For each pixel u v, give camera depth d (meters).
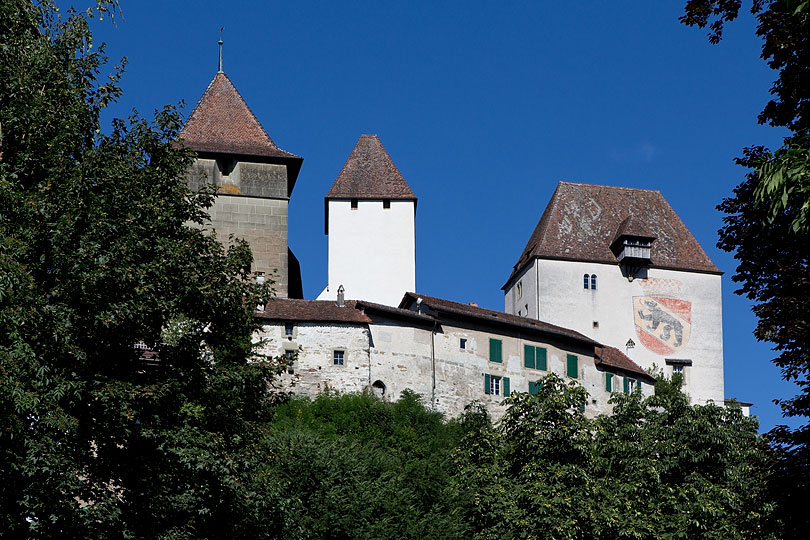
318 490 45.38
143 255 30.70
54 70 33.50
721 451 46.94
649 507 44.00
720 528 42.78
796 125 29.73
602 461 45.72
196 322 32.38
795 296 30.08
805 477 29.02
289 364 33.91
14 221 29.27
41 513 26.41
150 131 33.62
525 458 45.97
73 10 35.75
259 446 32.34
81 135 32.38
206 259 32.91
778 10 30.11
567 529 41.72
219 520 31.02
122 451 29.94
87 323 29.20
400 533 44.62
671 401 49.78
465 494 45.84
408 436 57.94
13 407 25.95
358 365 61.12
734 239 32.22
